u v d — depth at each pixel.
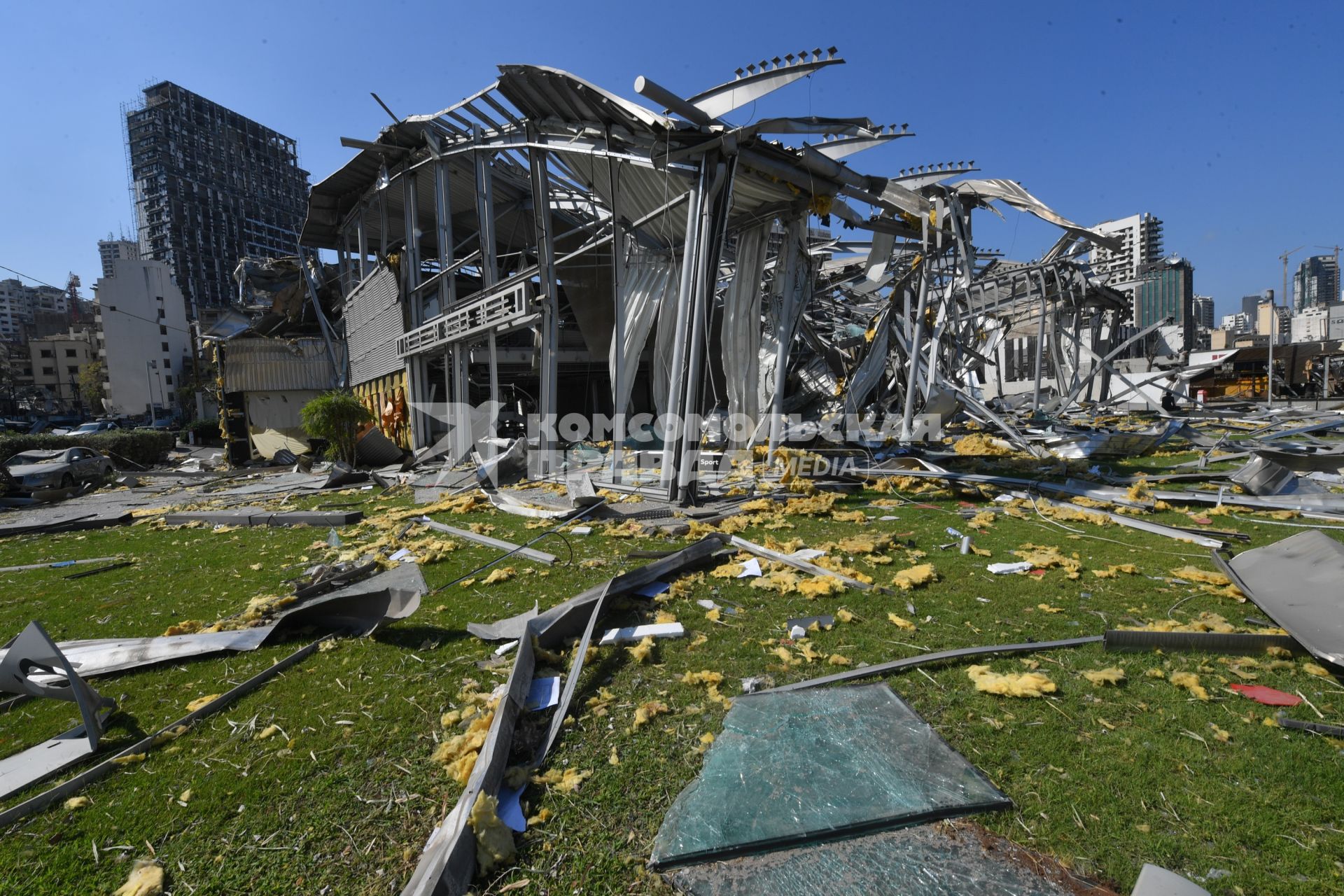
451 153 13.59
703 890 2.15
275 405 22.98
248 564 6.88
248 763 3.04
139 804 2.78
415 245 16.61
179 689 3.87
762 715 3.22
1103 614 4.43
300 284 24.77
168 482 16.69
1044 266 19.31
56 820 2.71
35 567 7.16
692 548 5.83
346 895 2.20
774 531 7.16
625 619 4.62
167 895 2.25
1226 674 3.52
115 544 8.38
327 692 3.71
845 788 2.62
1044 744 2.91
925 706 3.28
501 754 2.81
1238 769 2.69
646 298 13.16
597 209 15.90
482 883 2.22
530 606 5.00
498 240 20.98
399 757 3.01
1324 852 2.22
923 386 15.66
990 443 13.37
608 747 3.02
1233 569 4.76
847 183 8.94
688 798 2.61
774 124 7.38
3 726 3.57
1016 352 31.06
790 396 19.50
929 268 13.80
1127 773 2.69
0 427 38.47
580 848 2.37
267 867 2.36
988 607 4.64
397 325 17.92
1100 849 2.27
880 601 4.81
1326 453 9.83
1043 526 7.13
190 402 54.50
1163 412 20.45
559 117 10.23
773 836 2.36
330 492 12.55
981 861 2.23
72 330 79.94
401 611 4.46
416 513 9.34
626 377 13.45
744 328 11.63
